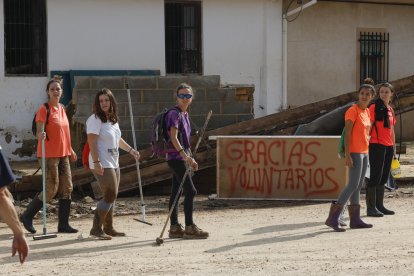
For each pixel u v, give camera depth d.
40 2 19.78
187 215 10.73
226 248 10.03
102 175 10.49
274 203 14.30
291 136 14.38
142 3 20.73
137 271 8.73
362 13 24.33
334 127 15.76
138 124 15.93
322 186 14.35
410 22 25.17
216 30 21.75
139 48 20.78
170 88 16.09
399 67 25.08
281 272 8.64
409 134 25.11
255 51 22.22
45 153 11.30
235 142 14.46
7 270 8.85
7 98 19.39
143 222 12.28
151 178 15.25
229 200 14.49
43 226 11.20
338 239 10.61
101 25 20.33
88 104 15.34
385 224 11.82
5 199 5.42
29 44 19.73
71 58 20.05
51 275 8.59
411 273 8.60
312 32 23.52
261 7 22.23
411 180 16.38
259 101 22.34
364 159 11.29
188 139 10.79
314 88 23.62
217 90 16.44
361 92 11.25
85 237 10.93
